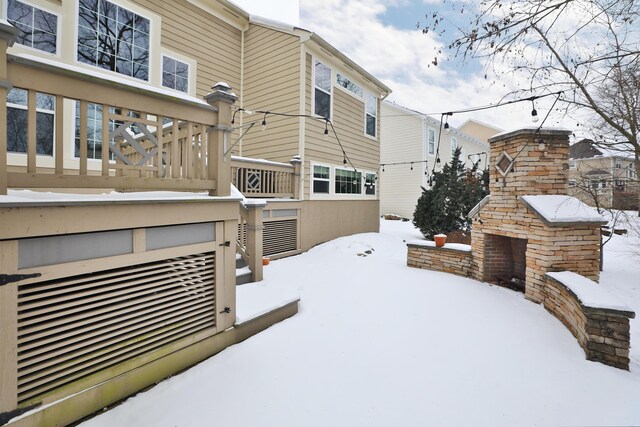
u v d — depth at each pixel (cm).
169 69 670
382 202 1609
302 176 748
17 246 171
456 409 210
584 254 396
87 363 200
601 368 257
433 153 1552
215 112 282
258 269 457
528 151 431
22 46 462
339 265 598
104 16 556
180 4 686
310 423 196
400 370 255
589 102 375
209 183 279
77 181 201
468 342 302
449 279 508
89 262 200
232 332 297
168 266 248
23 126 452
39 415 178
